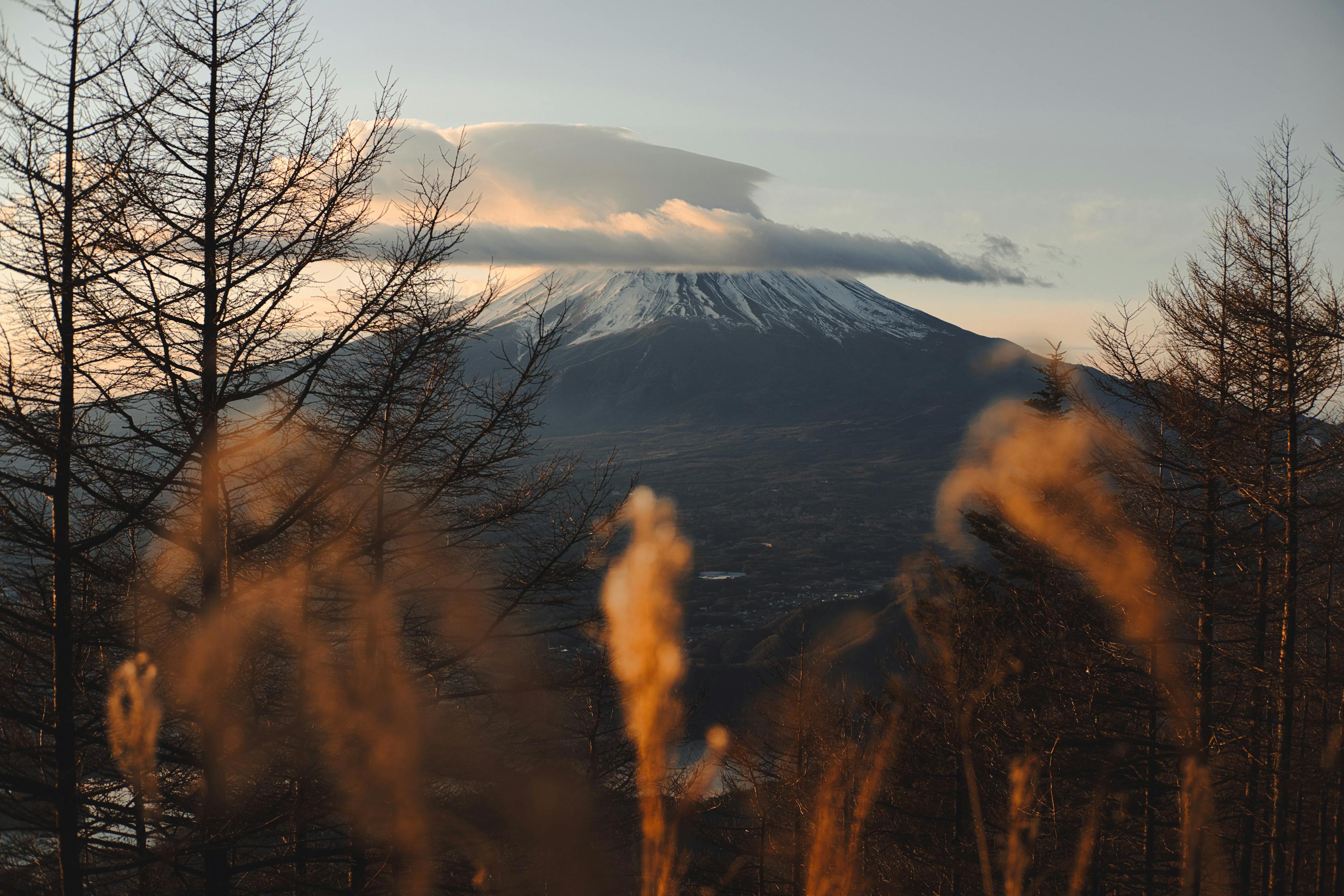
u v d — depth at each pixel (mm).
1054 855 10234
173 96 6078
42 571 6555
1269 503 10078
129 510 5965
